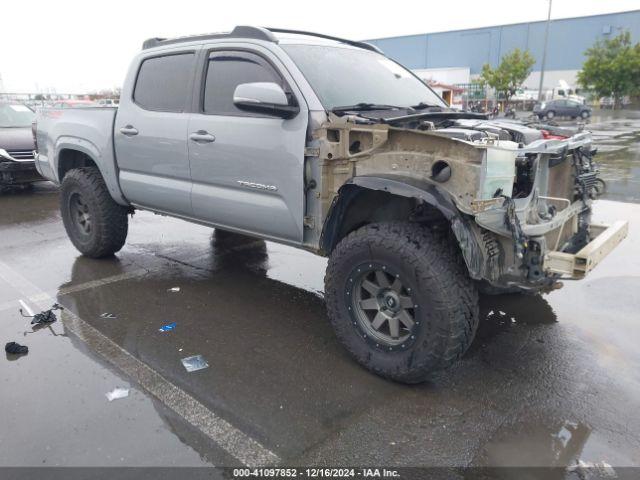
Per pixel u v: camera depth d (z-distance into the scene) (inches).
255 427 108.7
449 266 113.2
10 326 152.7
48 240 245.0
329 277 130.0
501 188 114.0
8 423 108.5
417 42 2704.2
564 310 167.9
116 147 188.9
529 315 164.4
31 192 371.2
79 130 200.5
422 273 112.6
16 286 184.9
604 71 1744.6
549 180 140.1
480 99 1777.8
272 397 119.3
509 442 105.1
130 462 98.1
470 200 109.5
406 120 137.6
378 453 101.7
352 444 104.0
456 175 110.6
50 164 220.5
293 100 137.8
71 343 142.9
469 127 141.5
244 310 167.8
